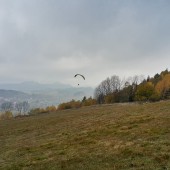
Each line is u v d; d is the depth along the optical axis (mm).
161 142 26453
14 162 29766
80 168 23328
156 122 37312
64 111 110312
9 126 77812
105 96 163250
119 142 29891
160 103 62281
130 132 34156
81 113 78625
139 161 22172
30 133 54656
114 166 22062
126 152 25281
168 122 35750
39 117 94188
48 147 34688
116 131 36375
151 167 20453
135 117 44844
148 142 27141
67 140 36625
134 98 137875
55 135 44031
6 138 53938
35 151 34000
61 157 28109
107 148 28297
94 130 39875
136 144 27391
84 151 28844
